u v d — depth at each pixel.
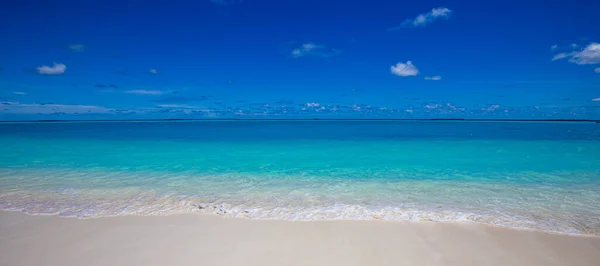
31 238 4.85
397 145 19.58
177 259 4.23
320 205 6.85
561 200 7.20
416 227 5.36
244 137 27.48
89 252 4.41
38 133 32.69
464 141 22.31
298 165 12.17
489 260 4.26
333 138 26.30
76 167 11.49
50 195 7.53
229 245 4.66
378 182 9.23
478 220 5.74
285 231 5.18
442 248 4.60
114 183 8.97
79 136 27.72
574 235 5.07
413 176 10.06
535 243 4.77
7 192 7.80
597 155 14.43
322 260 4.24
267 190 8.30
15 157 13.84
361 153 15.77
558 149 16.91
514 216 6.05
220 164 12.35
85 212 6.13
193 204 6.79
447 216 5.97
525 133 33.59
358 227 5.36
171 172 10.71
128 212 6.14
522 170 10.93
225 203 6.98
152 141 22.53
